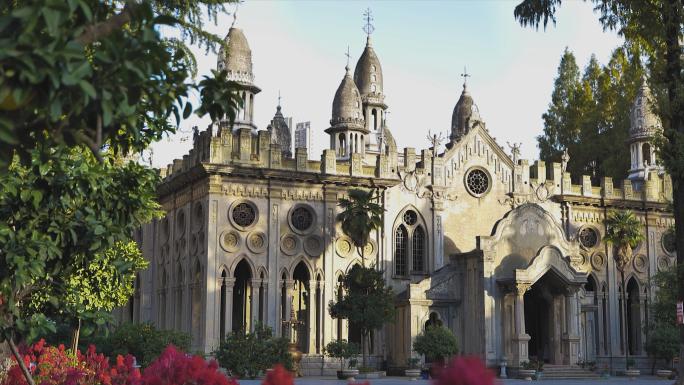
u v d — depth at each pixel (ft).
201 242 187.52
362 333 180.04
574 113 290.97
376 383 152.87
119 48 24.85
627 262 220.64
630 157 265.75
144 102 32.19
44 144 28.22
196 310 187.32
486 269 188.96
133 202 48.16
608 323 223.30
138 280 220.64
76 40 24.36
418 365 184.03
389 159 208.13
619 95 279.28
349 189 199.21
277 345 162.30
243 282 208.03
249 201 188.75
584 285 213.87
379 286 177.37
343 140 242.17
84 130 26.68
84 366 68.80
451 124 285.84
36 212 43.45
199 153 191.11
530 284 185.37
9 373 50.21
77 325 48.67
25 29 22.82
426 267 207.00
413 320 190.29
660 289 211.00
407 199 208.13
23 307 52.70
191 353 180.45
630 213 216.33
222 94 29.86
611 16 112.27
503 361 185.68
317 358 189.16
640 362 223.10
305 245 193.57
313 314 191.72
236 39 209.26
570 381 173.58
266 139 191.52
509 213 194.39
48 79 23.50
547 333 201.16
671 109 103.09
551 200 224.12
